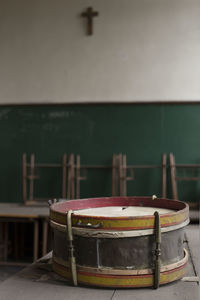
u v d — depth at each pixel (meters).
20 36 5.64
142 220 1.68
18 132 5.64
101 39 5.47
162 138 5.34
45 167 5.58
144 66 5.38
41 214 4.58
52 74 5.59
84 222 1.70
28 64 5.64
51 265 2.08
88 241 1.72
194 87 5.28
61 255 1.83
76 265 1.75
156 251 1.70
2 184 5.66
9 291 1.71
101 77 5.47
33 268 2.04
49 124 5.58
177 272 1.81
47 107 5.59
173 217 1.76
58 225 1.81
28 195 5.61
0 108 5.67
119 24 5.42
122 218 1.67
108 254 1.70
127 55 5.41
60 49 5.56
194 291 1.70
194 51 5.28
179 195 5.29
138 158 5.39
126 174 5.41
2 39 5.66
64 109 5.55
